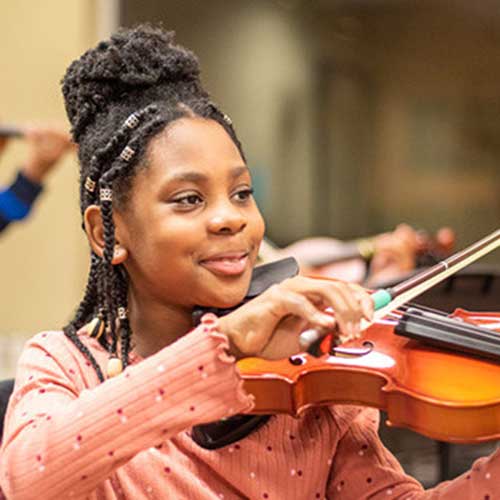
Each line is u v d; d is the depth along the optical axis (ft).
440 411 5.04
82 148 6.11
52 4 18.26
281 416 5.90
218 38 18.90
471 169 19.83
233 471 5.74
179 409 4.82
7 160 18.89
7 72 18.63
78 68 6.14
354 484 6.08
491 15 19.30
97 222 5.92
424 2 19.45
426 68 19.65
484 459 5.57
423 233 14.87
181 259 5.65
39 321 19.04
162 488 5.65
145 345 6.01
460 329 5.96
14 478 4.97
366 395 5.47
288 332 4.96
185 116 5.77
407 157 19.95
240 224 5.65
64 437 4.86
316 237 19.97
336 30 19.51
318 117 19.70
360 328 4.77
